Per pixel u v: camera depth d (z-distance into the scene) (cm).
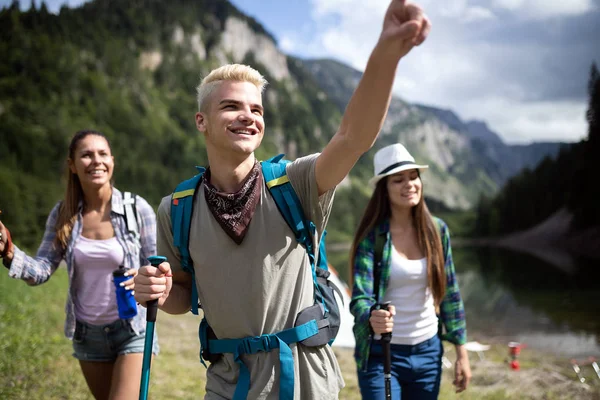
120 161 11181
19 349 553
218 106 218
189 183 227
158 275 216
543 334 1057
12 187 5856
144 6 18388
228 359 217
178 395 510
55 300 862
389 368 322
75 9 16625
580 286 2089
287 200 213
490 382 627
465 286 2269
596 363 725
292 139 17888
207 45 19138
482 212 11575
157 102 14662
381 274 352
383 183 367
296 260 216
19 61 12150
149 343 223
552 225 8369
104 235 339
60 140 9594
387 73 169
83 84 12712
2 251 315
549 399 559
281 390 203
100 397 346
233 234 210
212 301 217
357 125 181
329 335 218
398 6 164
